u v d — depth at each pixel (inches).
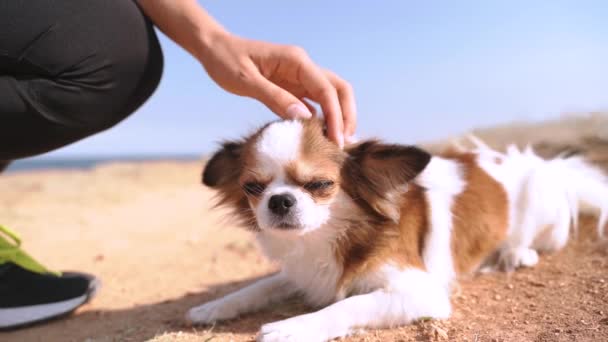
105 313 22.0
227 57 19.8
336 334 17.4
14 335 20.2
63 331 20.3
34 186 73.3
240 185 19.8
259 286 20.8
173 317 20.6
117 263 29.7
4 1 17.1
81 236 36.7
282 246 20.2
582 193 26.3
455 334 16.9
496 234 23.2
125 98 20.1
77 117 19.2
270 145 18.7
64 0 17.8
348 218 19.1
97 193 63.8
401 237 19.1
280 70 20.1
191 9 20.5
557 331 16.3
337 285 19.4
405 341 16.8
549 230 24.8
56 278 21.8
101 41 18.5
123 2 19.2
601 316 17.0
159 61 21.0
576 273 21.5
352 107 20.6
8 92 17.7
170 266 28.7
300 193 18.3
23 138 18.9
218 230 37.3
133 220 43.7
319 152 18.7
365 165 19.1
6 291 20.7
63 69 18.1
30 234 37.2
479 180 23.3
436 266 20.5
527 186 24.3
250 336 18.1
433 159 23.5
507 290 21.0
